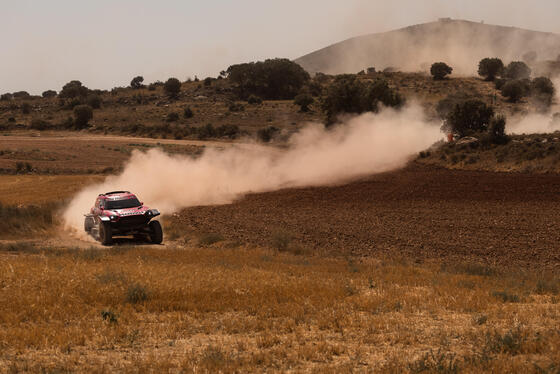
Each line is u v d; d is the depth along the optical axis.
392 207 70.81
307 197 83.19
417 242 50.03
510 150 96.81
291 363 16.55
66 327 20.88
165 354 17.58
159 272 31.62
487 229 54.69
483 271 37.09
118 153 189.75
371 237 53.06
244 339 19.56
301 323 21.64
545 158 89.38
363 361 16.73
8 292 25.86
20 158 176.12
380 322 21.33
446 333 19.66
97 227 54.09
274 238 49.78
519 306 24.44
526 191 74.00
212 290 27.03
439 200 73.31
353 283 30.20
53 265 34.12
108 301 25.03
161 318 22.45
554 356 16.19
